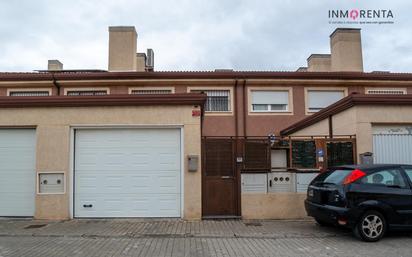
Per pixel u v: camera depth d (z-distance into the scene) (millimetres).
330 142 10867
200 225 9609
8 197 10469
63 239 8164
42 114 10531
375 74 19438
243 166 10648
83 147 10555
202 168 10555
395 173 8344
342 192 8000
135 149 10531
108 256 6812
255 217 10492
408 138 10945
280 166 11062
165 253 7031
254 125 19109
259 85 19375
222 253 7035
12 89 18656
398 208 8094
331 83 19484
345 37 22016
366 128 10766
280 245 7695
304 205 10008
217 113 19047
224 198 10539
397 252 7102
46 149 10453
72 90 18672
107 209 10383
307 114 19328
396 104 10859
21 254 6922
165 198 10414
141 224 9672
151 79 18625
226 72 18969
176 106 10531
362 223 7957
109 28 20891
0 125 10492
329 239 8258
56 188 10375
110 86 18734
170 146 10539
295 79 19344
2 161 10578
